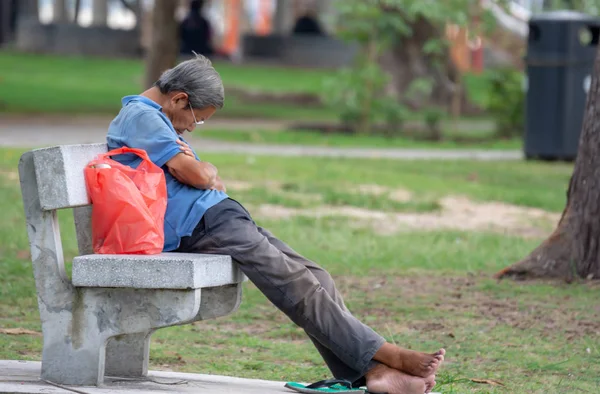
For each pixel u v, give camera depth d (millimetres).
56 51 109562
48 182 13195
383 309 20812
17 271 23000
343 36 59156
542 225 32375
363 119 60781
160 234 13516
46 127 54750
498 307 21031
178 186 13961
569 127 49188
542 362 17141
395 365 13391
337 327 13414
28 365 14961
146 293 13039
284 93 82625
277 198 34094
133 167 13938
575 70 48906
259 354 17578
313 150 51031
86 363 13305
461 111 76375
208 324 19688
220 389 13883
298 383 14398
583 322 19828
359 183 39031
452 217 33469
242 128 61062
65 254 24703
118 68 96688
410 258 26109
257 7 148250
